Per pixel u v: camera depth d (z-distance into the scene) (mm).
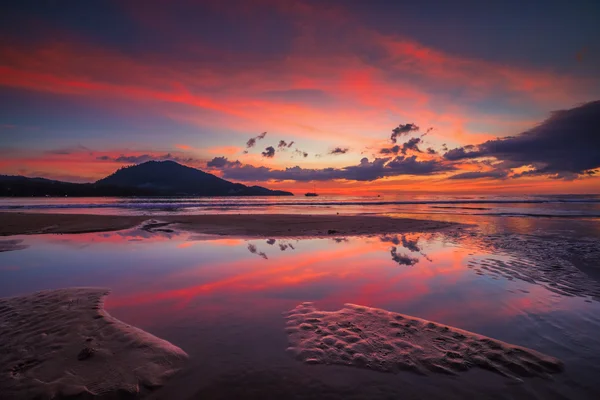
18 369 3188
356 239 12117
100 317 4480
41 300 5199
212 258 8586
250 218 20312
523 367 3236
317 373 3143
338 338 3865
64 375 3084
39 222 17234
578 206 38750
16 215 21453
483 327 4199
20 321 4348
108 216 21234
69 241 11500
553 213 26172
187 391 2861
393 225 16781
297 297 5395
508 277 6613
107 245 10648
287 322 4348
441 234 13438
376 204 49906
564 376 3086
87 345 3652
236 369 3199
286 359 3395
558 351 3566
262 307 4922
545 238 12016
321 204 50688
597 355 3473
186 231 14383
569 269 7230
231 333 3996
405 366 3270
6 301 5160
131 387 2906
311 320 4410
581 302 5117
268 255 9000
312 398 2775
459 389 2904
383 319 4426
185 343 3719
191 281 6367
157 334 3951
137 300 5234
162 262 8109
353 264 7863
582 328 4148
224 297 5391
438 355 3475
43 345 3662
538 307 4906
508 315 4598
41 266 7672
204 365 3268
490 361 3348
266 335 3947
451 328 4121
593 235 12750
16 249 9891
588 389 2891
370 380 3039
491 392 2861
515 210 31141
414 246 10445
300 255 9000
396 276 6738
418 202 56375
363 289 5844
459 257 8641
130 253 9281
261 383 2975
